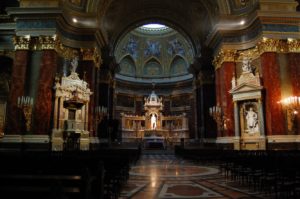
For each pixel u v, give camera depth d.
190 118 32.19
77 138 14.29
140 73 36.06
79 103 14.18
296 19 15.08
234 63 16.81
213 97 22.31
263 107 15.03
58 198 2.23
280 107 14.45
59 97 14.41
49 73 14.20
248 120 15.71
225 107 16.53
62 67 15.53
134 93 34.75
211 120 21.72
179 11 24.48
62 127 14.34
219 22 17.22
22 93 13.96
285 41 15.18
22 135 13.65
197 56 24.05
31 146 13.45
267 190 6.43
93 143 16.03
